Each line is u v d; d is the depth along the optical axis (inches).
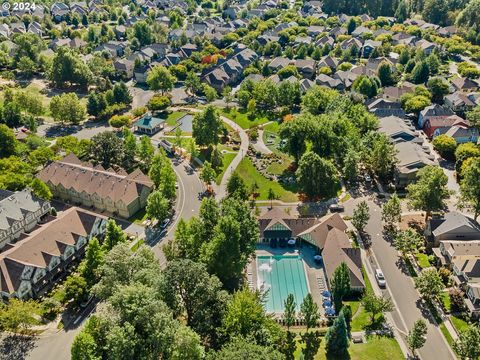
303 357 3339.1
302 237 4938.5
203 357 3326.8
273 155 6820.9
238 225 4192.9
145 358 3157.0
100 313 3565.5
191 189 6038.4
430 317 4028.1
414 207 5152.6
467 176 5182.1
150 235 5128.0
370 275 4517.7
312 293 4357.8
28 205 5201.8
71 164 5944.9
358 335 3853.3
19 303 3850.9
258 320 3627.0
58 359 3654.0
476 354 3422.7
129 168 6476.4
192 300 3668.8
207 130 6628.9
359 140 6505.9
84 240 4894.2
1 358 3673.7
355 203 5684.1
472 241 4660.4
